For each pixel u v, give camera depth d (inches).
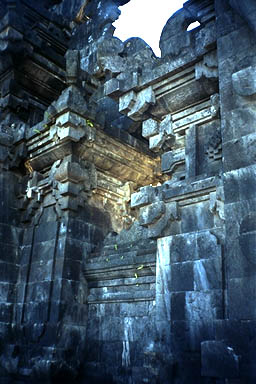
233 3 351.3
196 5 414.0
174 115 438.6
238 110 342.3
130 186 591.8
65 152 523.2
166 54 421.7
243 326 289.9
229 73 356.8
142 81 436.8
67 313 470.9
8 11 599.2
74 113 510.3
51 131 528.1
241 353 284.2
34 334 477.7
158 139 443.8
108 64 458.6
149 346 372.2
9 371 479.2
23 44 605.0
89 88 693.9
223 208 341.7
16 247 558.6
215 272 338.6
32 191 553.9
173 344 348.5
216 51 383.2
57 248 503.2
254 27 335.6
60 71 653.3
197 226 367.9
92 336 469.4
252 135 327.9
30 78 637.3
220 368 289.3
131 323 427.2
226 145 340.8
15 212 573.0
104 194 560.7
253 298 291.0
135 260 431.5
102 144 540.4
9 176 580.1
